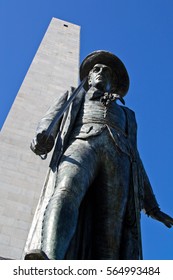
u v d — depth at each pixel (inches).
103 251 262.4
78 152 274.7
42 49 800.3
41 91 650.8
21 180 475.8
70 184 248.8
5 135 533.6
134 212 283.0
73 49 850.1
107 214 273.9
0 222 415.8
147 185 319.6
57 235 220.2
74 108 312.8
